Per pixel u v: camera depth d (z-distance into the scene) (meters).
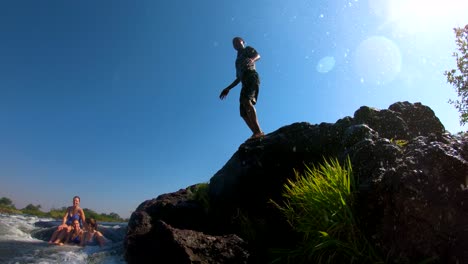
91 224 8.67
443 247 2.74
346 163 4.37
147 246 4.46
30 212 17.12
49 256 5.95
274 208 5.29
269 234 4.88
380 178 3.46
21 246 6.91
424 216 2.90
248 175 5.68
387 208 3.20
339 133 5.42
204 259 4.00
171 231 4.29
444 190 2.94
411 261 2.86
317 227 3.66
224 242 4.34
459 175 2.98
